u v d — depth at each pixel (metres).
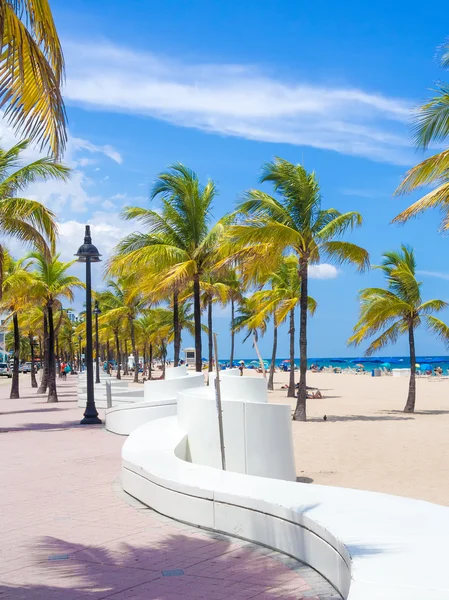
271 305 37.00
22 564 6.00
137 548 6.41
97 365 45.03
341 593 4.88
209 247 26.08
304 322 24.28
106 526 7.32
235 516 6.66
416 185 14.45
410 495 10.80
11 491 9.57
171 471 8.02
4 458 13.16
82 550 6.40
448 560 4.37
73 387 51.69
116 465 11.84
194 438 10.27
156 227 27.34
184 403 10.83
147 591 5.20
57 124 6.43
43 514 8.03
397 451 16.00
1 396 40.22
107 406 24.03
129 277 33.91
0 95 6.32
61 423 21.06
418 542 4.80
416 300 28.69
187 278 25.89
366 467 13.72
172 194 26.94
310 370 100.69
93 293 59.97
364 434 19.64
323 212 24.06
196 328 26.48
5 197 18.78
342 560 4.84
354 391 46.56
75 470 11.38
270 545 6.22
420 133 14.31
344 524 5.33
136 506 8.28
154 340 77.00
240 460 9.52
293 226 23.88
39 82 6.50
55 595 5.16
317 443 17.70
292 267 38.25
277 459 9.47
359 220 23.33
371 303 28.66
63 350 123.81
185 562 5.91
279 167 23.31
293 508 5.91
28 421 22.11
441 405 32.94
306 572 5.48
